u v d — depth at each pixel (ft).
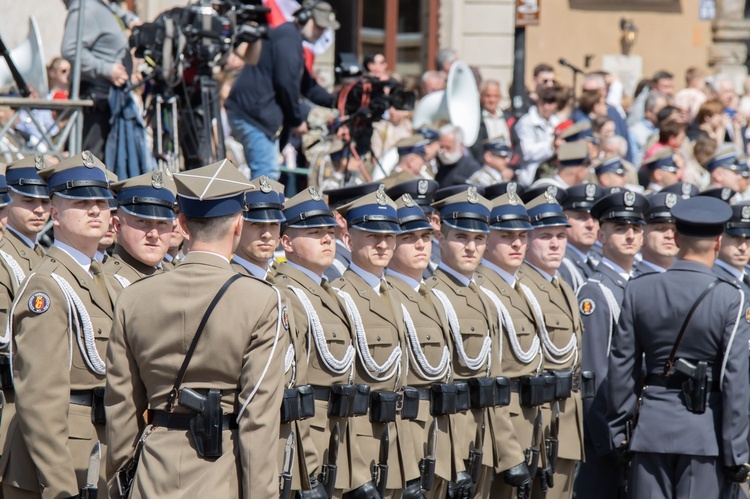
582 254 59.36
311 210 43.39
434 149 66.64
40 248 45.21
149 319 32.50
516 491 49.85
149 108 59.47
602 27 132.98
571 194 58.80
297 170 70.79
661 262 55.52
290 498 40.09
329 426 42.65
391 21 114.93
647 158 77.20
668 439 46.11
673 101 94.17
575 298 52.60
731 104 99.66
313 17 66.90
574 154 66.13
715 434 45.98
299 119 65.21
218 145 60.29
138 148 60.44
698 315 45.98
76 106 57.21
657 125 85.40
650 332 47.01
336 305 43.52
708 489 46.09
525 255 52.80
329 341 42.70
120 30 61.67
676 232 47.83
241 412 31.73
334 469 41.68
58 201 39.17
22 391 36.88
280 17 69.41
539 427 49.80
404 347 44.80
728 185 75.56
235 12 61.46
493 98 84.07
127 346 32.86
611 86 98.84
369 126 66.74
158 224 40.63
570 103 87.56
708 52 136.56
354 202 45.16
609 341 53.01
